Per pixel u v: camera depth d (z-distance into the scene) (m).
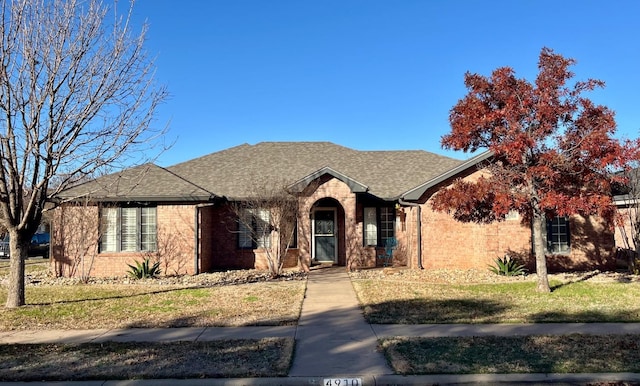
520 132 11.77
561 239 17.36
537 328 8.61
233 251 18.86
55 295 12.63
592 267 17.30
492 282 14.41
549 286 13.23
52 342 7.98
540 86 11.84
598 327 8.64
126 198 16.83
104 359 6.95
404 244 19.30
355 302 11.38
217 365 6.63
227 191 19.20
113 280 15.97
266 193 16.72
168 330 8.75
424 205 17.42
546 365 6.46
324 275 16.33
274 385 6.02
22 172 10.38
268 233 18.80
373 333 8.38
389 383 6.04
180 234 17.23
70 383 6.03
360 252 19.16
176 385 5.98
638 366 6.40
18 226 10.83
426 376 6.12
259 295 12.28
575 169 11.87
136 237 17.34
